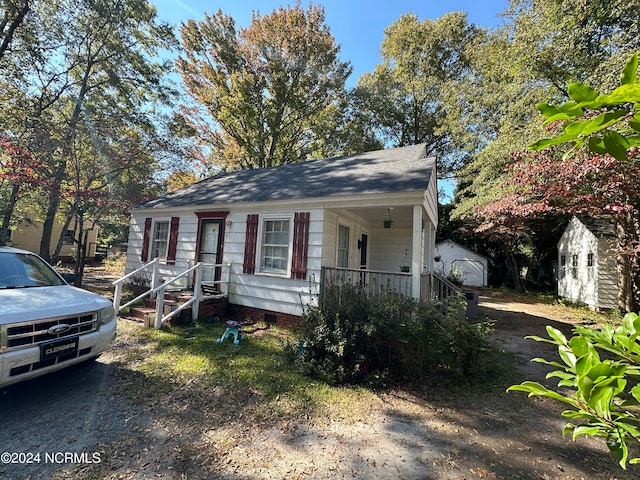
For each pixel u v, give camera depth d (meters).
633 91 0.74
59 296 3.70
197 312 6.75
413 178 5.89
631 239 8.61
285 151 21.78
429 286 6.83
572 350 1.10
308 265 6.50
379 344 4.59
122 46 12.59
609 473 2.62
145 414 3.21
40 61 11.02
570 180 6.57
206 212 8.19
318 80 20.11
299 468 2.54
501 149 9.76
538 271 19.00
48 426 2.94
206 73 18.95
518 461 2.75
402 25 20.84
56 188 9.17
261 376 4.21
